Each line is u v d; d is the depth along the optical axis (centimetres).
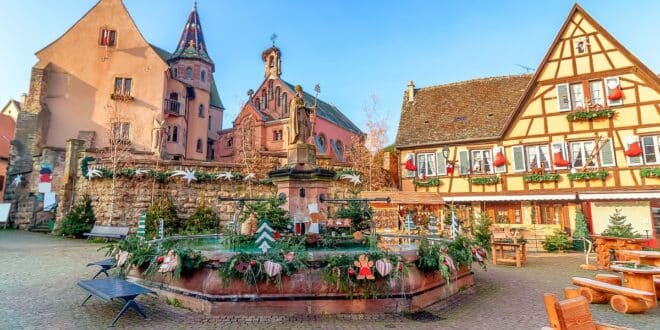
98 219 1838
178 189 1897
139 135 2878
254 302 629
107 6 3050
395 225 2053
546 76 2180
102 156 2059
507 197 2156
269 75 4325
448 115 2523
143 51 3023
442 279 773
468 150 2319
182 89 3291
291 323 592
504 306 719
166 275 715
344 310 641
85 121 2864
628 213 1969
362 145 3341
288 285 639
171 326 574
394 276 641
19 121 2723
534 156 2166
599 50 2073
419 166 2450
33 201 2430
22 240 1736
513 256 1562
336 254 661
